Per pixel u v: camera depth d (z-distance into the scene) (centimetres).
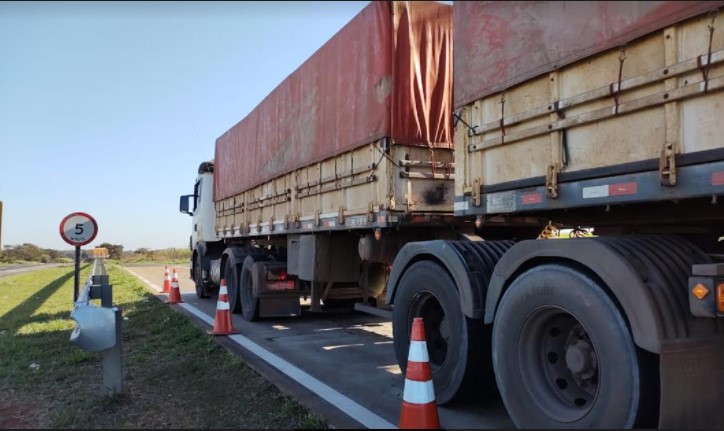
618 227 397
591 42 316
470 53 423
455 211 445
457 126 441
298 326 880
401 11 577
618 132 307
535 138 365
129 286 1712
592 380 332
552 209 359
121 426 422
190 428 415
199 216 1433
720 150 257
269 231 921
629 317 291
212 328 875
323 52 702
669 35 277
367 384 528
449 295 434
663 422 280
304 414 435
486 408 446
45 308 1179
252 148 1021
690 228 365
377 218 577
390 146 562
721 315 275
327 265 746
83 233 912
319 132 712
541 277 346
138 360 639
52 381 555
